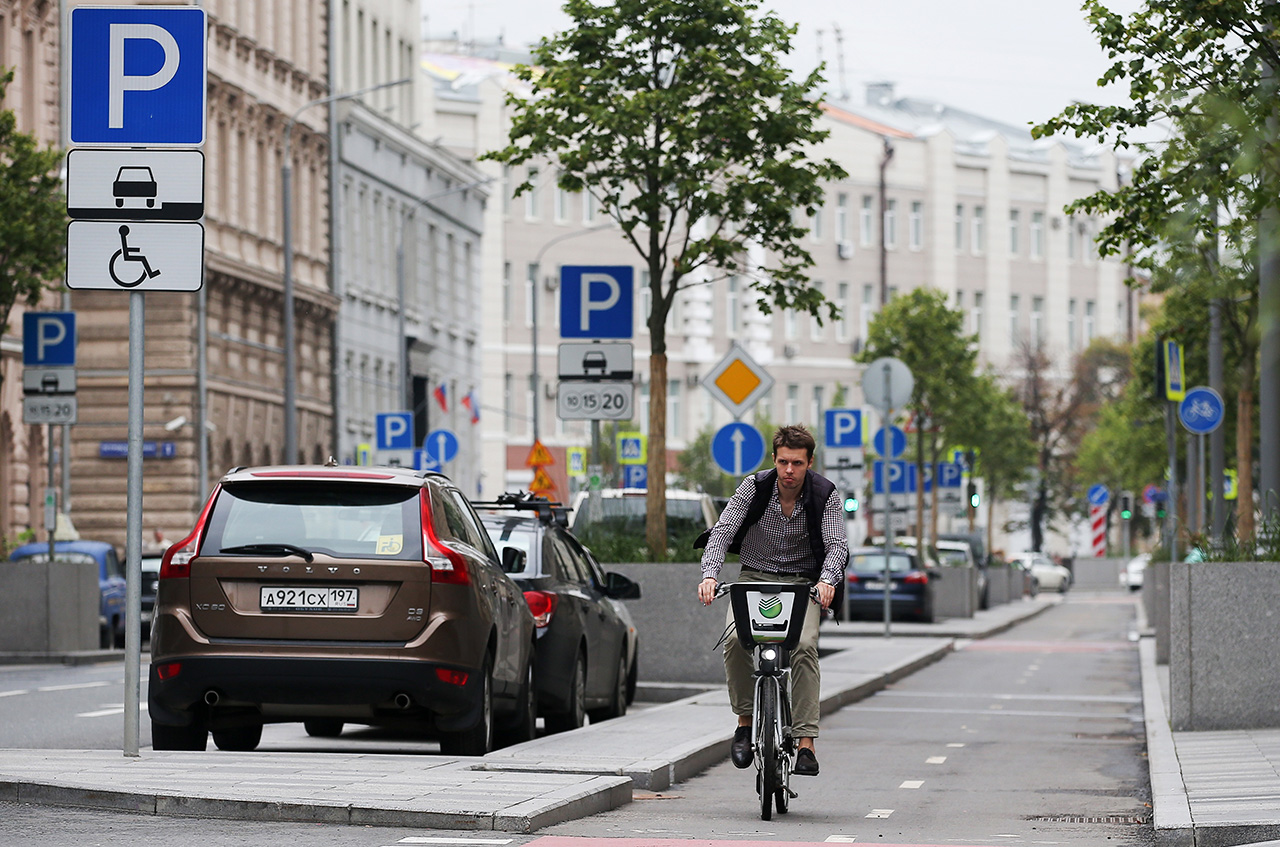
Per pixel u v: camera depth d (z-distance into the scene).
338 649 34.44
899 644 91.69
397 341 188.50
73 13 32.12
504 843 26.45
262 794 28.62
